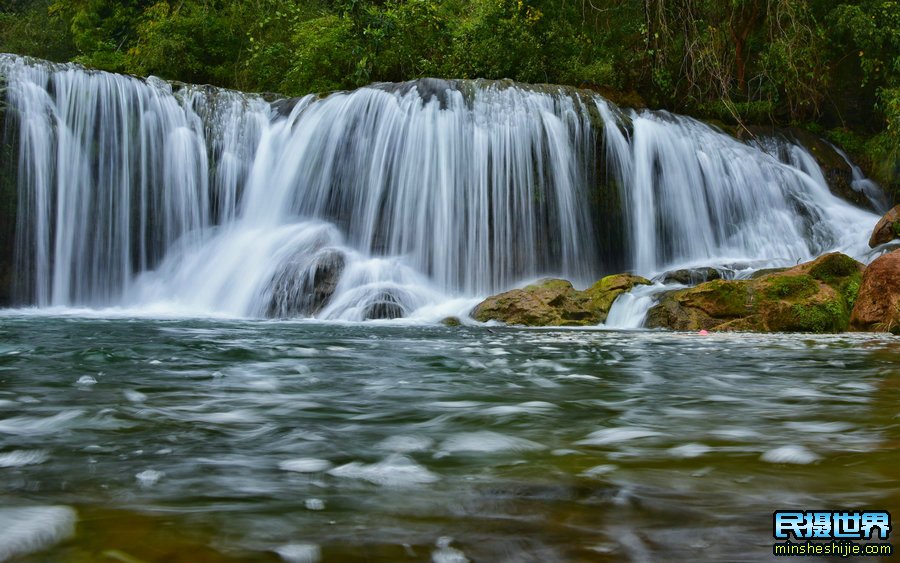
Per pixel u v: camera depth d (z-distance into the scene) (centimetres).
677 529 172
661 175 1628
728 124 2055
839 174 1947
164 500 193
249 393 392
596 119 1578
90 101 1545
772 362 597
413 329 993
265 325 1041
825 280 1152
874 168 2025
